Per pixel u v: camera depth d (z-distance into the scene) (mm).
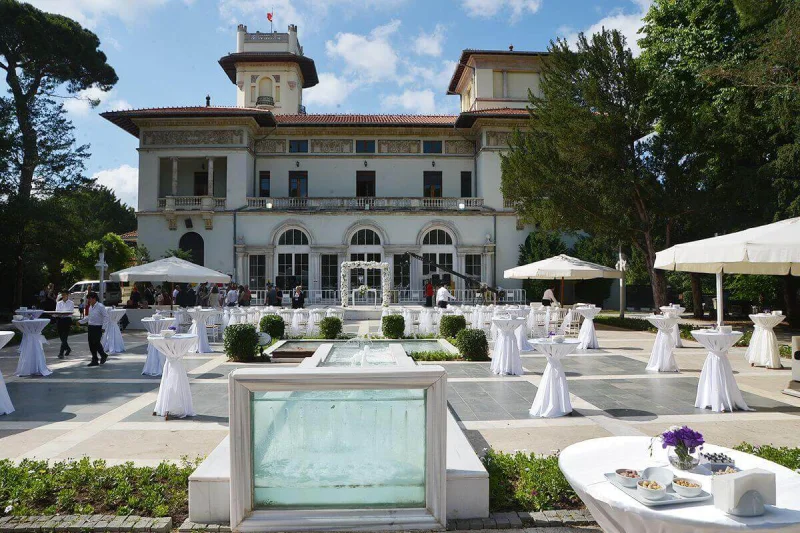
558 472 5215
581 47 22500
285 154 36938
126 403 8992
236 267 33875
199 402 9062
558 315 19406
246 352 13578
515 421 7848
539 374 11711
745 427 7480
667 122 21812
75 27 33219
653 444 4305
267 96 41625
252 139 36375
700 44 22125
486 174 35125
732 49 21250
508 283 34438
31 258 28266
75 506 4707
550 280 32906
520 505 4820
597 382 10742
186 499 4891
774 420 7863
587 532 4445
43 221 28141
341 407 4355
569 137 21547
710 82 18859
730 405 8406
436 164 37312
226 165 35375
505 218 34719
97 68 33375
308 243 34250
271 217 34156
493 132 35281
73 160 30250
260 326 16953
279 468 4324
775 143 20188
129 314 22406
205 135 34812
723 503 3145
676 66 22703
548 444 6754
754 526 2971
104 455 6340
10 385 10609
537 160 23125
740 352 15133
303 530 4207
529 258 32719
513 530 4492
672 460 3904
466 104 42219
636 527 3293
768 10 18250
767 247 8867
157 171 34688
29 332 11711
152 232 34344
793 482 3566
